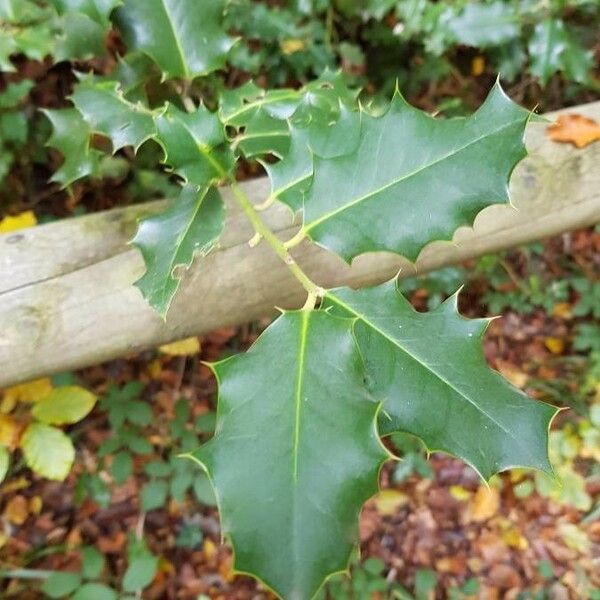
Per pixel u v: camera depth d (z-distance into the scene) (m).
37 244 0.25
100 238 0.26
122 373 0.43
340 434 0.15
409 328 0.17
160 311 0.18
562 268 0.56
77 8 0.22
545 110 0.50
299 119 0.22
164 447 0.42
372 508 0.47
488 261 0.50
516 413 0.16
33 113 0.40
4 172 0.37
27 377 0.26
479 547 0.46
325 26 0.44
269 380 0.15
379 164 0.17
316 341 0.16
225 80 0.42
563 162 0.29
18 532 0.39
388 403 0.16
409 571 0.45
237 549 0.14
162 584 0.41
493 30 0.37
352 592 0.42
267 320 0.46
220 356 0.46
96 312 0.25
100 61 0.39
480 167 0.17
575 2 0.37
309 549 0.14
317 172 0.17
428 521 0.47
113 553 0.40
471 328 0.17
